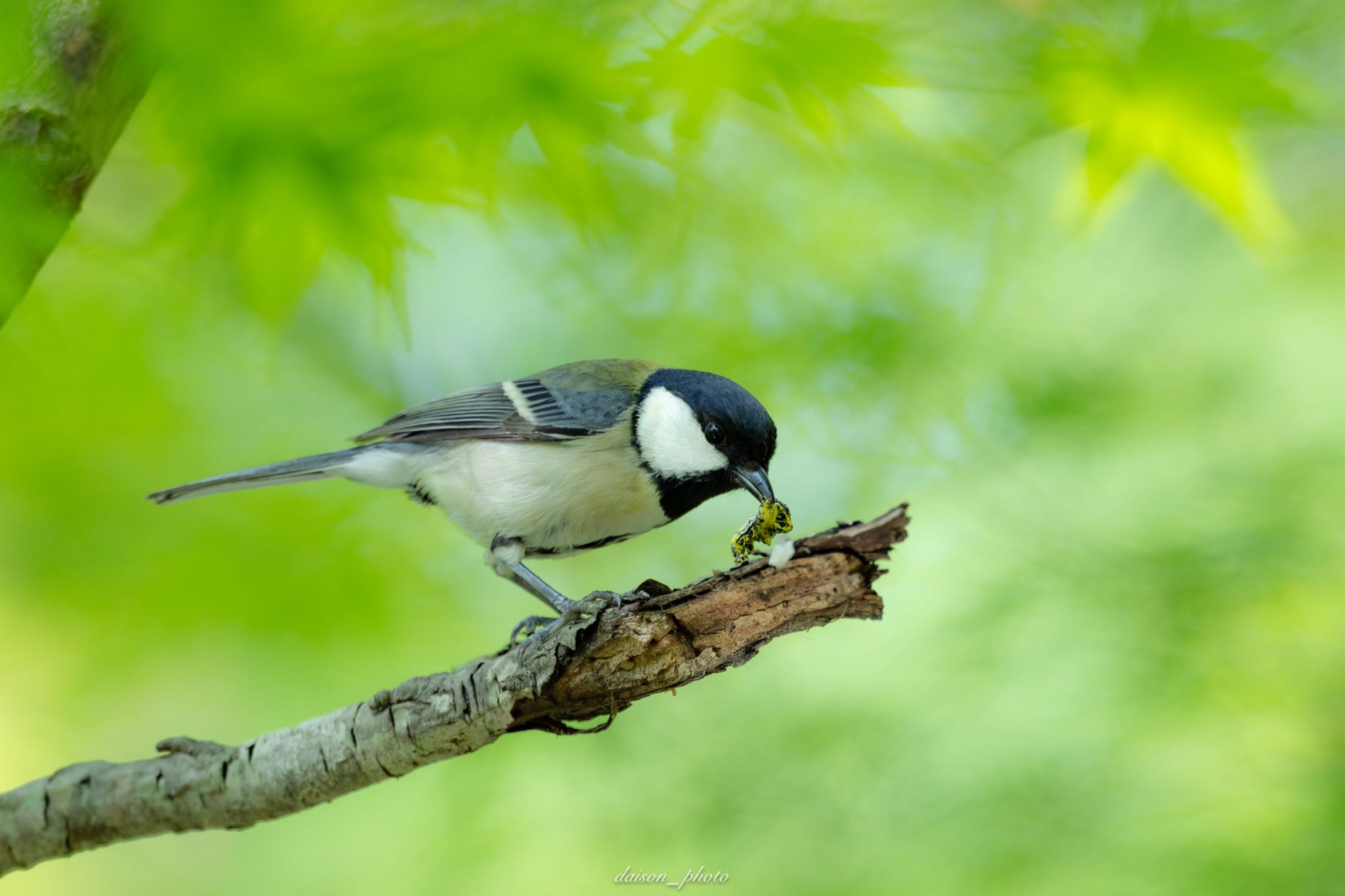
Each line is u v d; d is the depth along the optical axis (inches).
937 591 429.7
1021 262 446.9
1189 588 397.1
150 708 440.1
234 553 404.2
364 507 433.7
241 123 267.1
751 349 429.4
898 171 373.1
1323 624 388.8
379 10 276.7
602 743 399.9
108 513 402.3
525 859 376.5
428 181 291.9
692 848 381.4
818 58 288.0
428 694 240.4
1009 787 374.6
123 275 339.6
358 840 435.2
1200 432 448.1
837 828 379.6
